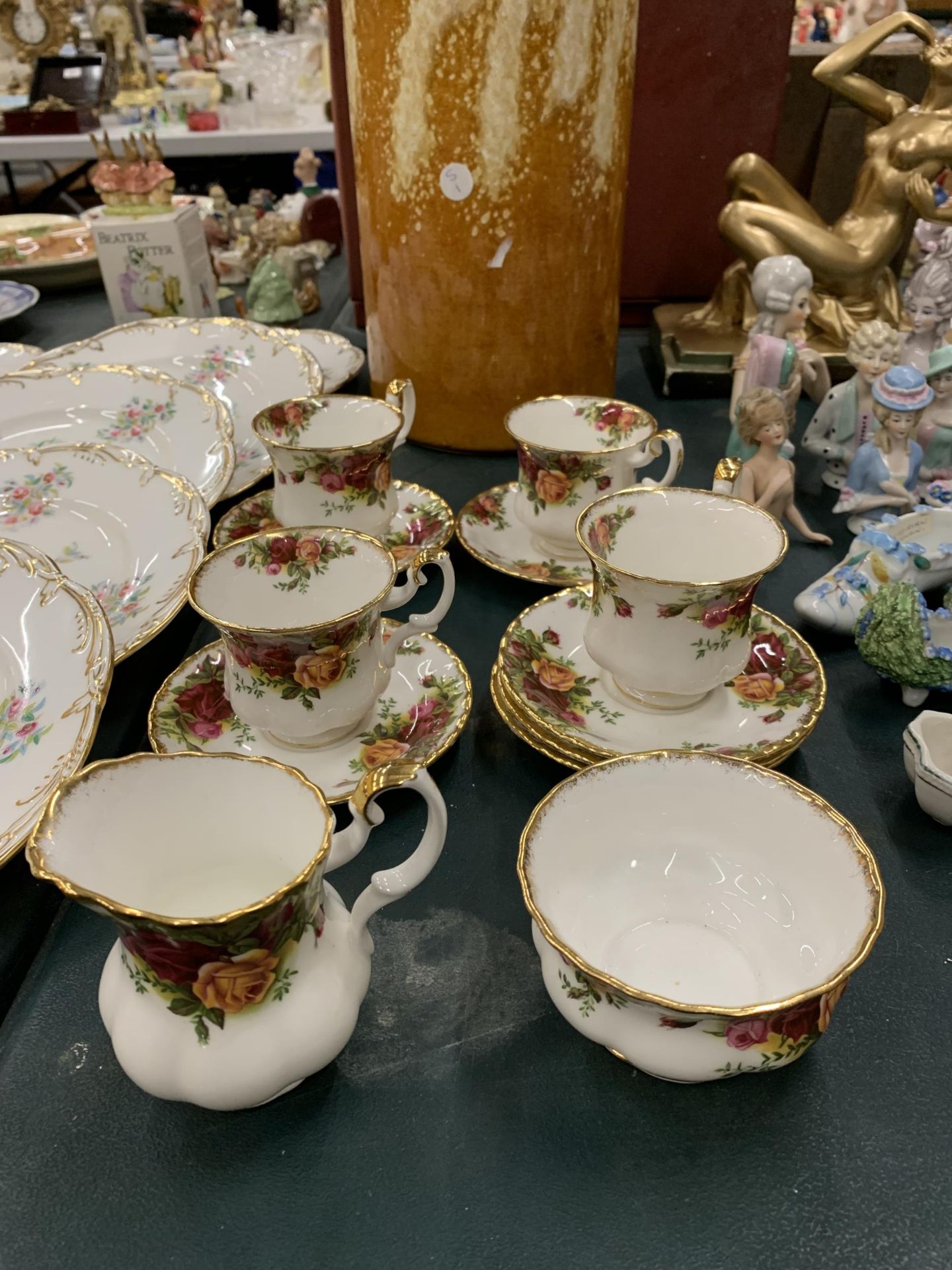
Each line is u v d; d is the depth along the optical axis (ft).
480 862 1.96
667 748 2.06
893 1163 1.45
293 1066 1.45
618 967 1.63
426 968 1.75
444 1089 1.56
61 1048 1.64
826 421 3.20
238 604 2.16
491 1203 1.41
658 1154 1.46
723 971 1.62
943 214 3.47
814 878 1.63
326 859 1.42
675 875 1.76
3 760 2.02
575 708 2.24
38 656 2.22
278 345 3.80
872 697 2.43
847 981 1.47
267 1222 1.40
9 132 7.13
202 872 1.61
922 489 3.10
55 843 1.38
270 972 1.39
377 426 2.85
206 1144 1.49
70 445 2.93
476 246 3.04
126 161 4.14
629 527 2.28
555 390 3.39
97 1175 1.46
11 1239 1.39
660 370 4.15
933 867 1.94
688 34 4.00
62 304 5.16
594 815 1.71
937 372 2.98
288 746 2.18
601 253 3.19
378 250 3.27
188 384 3.30
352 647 2.01
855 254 3.76
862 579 2.57
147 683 2.50
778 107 4.21
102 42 7.36
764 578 2.85
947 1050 1.61
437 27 2.70
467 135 2.84
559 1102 1.54
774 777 1.67
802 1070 1.58
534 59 2.72
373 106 2.97
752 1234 1.37
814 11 5.75
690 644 2.06
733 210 3.81
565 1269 1.33
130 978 1.46
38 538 2.80
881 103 3.68
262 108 7.55
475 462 3.57
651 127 4.25
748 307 4.10
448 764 2.21
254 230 5.30
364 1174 1.45
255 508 3.01
